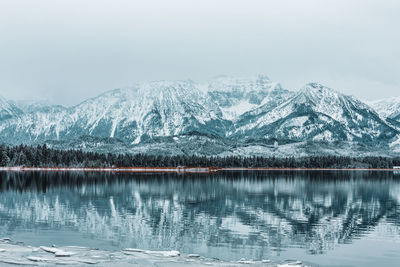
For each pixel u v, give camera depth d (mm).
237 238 73938
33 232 76188
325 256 63500
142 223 87062
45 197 133875
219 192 163500
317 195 157250
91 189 168000
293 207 118438
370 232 81750
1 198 129500
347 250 67062
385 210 114938
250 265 50719
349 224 90812
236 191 169000
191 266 48906
